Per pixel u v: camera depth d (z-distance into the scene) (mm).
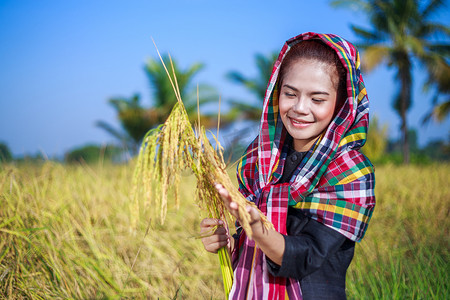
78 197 3297
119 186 3822
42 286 2152
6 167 3328
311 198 1234
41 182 3422
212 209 1384
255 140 1508
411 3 19359
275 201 1258
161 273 2643
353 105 1246
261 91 22031
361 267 2826
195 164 1306
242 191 1498
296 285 1201
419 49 19234
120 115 22516
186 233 3268
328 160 1244
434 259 2867
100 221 3115
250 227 1054
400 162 20344
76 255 2436
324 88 1250
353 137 1302
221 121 21719
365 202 1219
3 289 2086
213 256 3041
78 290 2164
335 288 1198
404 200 5203
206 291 2545
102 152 4391
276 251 1119
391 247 3342
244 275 1283
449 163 9148
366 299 2367
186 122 1249
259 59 22031
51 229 2584
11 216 2646
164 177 1175
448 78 19531
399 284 2475
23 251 2352
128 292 2318
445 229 3990
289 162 1370
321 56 1271
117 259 2586
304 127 1282
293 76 1277
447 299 2326
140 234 2996
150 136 1224
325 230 1180
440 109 20719
